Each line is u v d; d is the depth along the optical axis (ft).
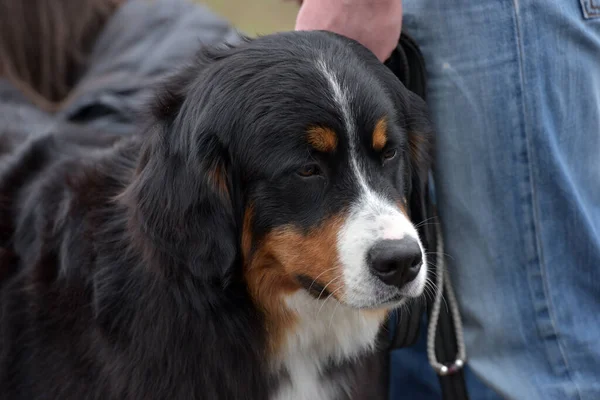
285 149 12.08
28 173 14.82
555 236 13.62
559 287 13.70
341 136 12.10
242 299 12.92
